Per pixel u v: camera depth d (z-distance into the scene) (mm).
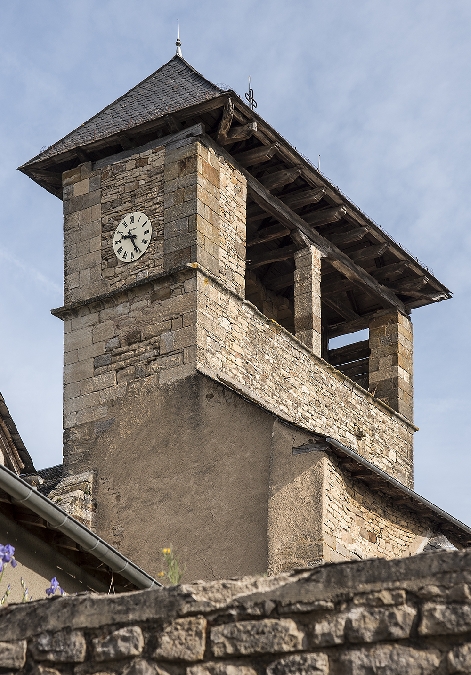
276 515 16047
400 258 22719
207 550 16578
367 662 6824
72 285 19688
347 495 16656
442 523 18812
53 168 20672
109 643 7441
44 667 7555
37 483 18203
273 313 23109
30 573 11078
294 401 19609
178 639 7297
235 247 19391
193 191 18906
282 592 7188
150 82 21062
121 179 19812
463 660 6605
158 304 18656
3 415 16266
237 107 19047
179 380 18000
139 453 17938
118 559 11383
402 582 6910
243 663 7141
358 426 21109
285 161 20125
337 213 21078
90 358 19062
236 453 16984
